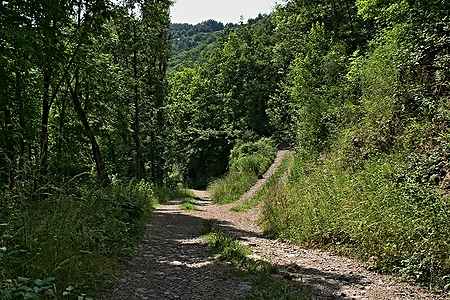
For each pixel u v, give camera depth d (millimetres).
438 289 7723
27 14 11070
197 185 55969
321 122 21094
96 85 22359
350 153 15125
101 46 22406
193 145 56625
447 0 14320
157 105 33156
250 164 34719
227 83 59719
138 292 7047
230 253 9852
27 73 11773
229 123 58594
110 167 31719
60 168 19797
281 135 43094
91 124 24391
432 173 10891
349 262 9875
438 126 12055
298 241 12367
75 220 8859
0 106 12344
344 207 11562
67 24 14359
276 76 55688
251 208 22344
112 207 11867
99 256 8188
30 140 14109
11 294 5141
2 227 7438
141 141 32969
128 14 21547
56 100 19547
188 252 10430
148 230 13484
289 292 7188
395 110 14281
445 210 9000
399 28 16156
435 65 13422
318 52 26266
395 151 12797
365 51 25938
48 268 6586
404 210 9562
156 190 27891
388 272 8859
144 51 30031
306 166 19125
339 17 30797
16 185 9383
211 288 7441
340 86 22328
